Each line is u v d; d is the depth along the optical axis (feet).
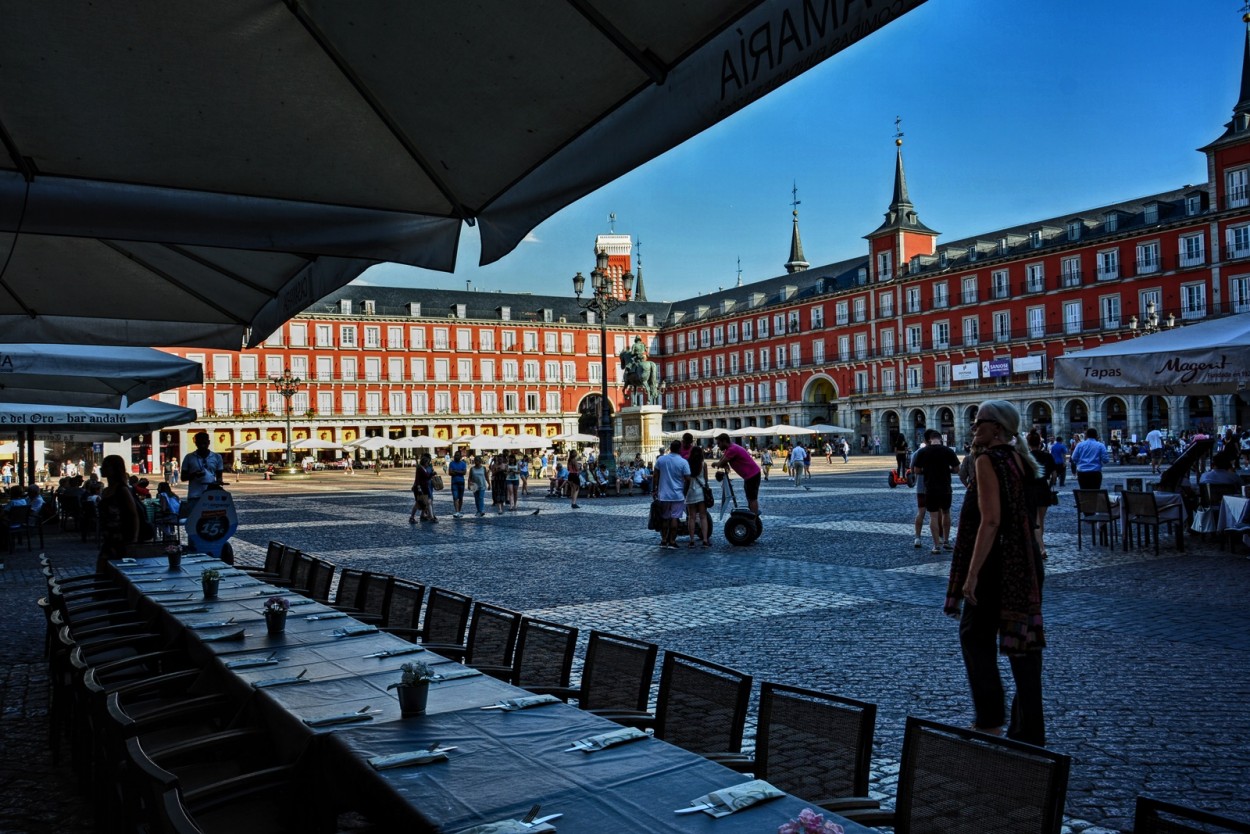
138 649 20.85
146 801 8.76
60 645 16.57
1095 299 183.32
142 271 19.44
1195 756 16.28
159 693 17.31
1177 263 169.68
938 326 215.51
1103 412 179.22
